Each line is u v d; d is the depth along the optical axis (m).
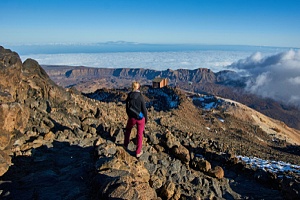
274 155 26.69
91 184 6.94
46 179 7.40
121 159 8.17
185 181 10.15
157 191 8.25
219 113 71.88
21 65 13.09
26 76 13.81
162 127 21.33
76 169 8.12
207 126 47.84
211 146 18.38
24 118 10.88
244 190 11.72
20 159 8.75
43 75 15.39
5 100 10.57
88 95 77.88
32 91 13.59
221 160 14.89
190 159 12.20
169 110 55.66
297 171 15.32
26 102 12.75
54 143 10.50
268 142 54.50
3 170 7.66
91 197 6.36
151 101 75.06
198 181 10.24
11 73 11.90
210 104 115.44
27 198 6.39
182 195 8.34
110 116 18.39
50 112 13.43
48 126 11.84
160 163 10.25
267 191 11.80
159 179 8.84
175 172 10.27
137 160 8.95
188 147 16.44
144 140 12.20
